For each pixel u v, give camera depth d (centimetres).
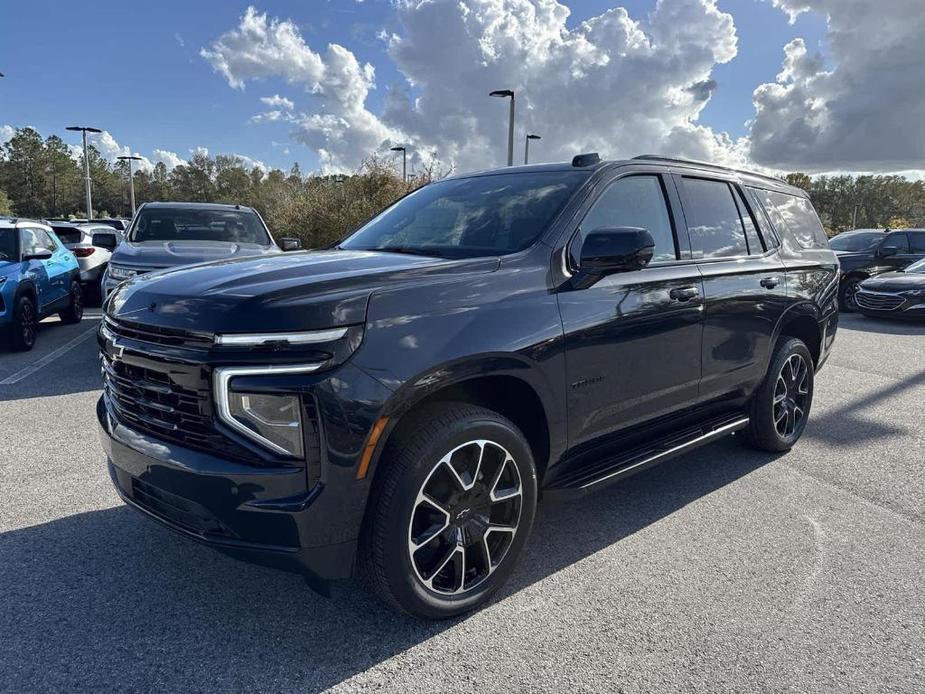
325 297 236
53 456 451
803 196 520
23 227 902
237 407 231
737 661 246
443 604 265
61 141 9144
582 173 344
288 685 232
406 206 406
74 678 233
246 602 283
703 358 377
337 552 239
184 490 241
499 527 280
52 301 949
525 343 275
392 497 243
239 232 893
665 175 378
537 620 272
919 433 532
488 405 296
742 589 296
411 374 241
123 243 806
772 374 446
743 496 402
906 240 1502
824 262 500
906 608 281
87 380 677
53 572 304
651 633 263
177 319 244
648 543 341
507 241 315
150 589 291
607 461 336
